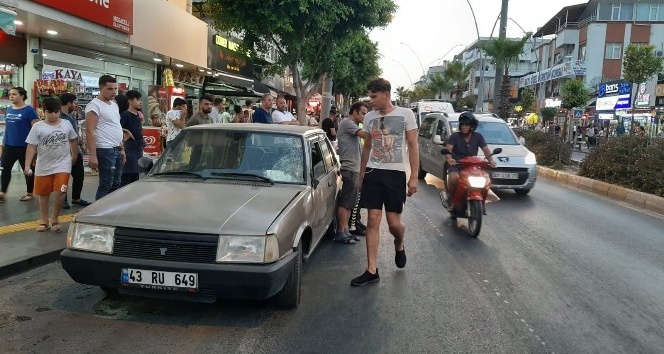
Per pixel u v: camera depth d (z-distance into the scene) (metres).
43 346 3.77
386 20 18.00
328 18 15.89
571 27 50.84
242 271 3.89
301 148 5.52
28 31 10.63
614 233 8.43
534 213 9.98
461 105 49.47
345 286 5.38
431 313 4.73
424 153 14.05
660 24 46.34
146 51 13.59
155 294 4.05
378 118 5.39
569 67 46.78
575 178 14.59
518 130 22.30
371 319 4.53
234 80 20.88
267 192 4.77
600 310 4.98
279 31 16.17
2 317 4.25
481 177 7.68
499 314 4.78
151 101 14.40
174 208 4.25
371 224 5.45
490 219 9.27
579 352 4.07
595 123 32.97
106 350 3.74
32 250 5.69
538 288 5.56
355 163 7.11
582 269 6.33
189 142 5.57
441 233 8.02
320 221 5.63
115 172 7.66
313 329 4.26
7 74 10.73
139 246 4.00
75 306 4.52
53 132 6.29
